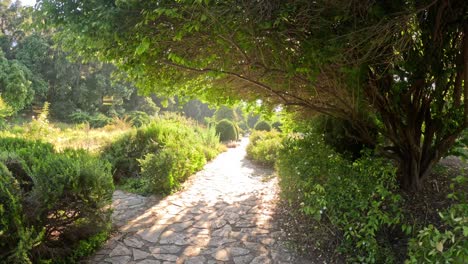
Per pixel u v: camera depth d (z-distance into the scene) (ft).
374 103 11.37
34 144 12.67
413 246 5.94
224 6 6.75
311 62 8.87
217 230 11.83
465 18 8.58
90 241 9.62
